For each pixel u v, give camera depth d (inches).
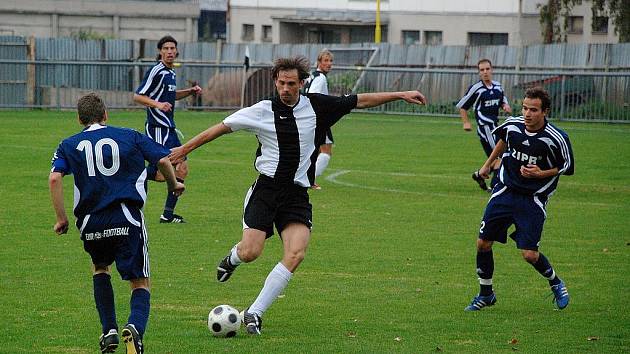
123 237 447.8
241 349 463.8
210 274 646.5
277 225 509.4
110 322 442.9
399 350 466.0
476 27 3548.2
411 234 810.2
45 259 688.4
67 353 458.0
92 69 2255.2
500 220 547.8
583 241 786.8
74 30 3710.6
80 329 502.6
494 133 551.2
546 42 3090.6
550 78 2065.7
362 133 1839.3
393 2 3673.7
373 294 593.0
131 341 426.0
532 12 3459.6
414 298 582.9
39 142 1539.1
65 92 2246.6
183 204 973.8
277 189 503.8
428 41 3639.3
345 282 625.9
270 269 665.0
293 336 492.1
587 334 501.7
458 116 2220.7
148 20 3816.4
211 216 897.5
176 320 524.7
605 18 3095.5
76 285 606.5
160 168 465.1
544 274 550.9
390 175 1248.8
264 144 504.7
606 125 1993.1
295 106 504.1
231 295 586.9
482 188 1105.4
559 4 3056.1
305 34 3855.8
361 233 812.6
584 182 1191.6
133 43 2508.6
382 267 674.2
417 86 2258.9
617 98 2011.6
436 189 1119.0
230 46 2655.0
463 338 491.8
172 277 634.8
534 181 542.6
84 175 449.1
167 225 844.6
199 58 2645.2
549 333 502.6
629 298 587.5
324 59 1075.3
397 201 1015.6
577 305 568.7
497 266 684.1
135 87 2281.0
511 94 2174.0
